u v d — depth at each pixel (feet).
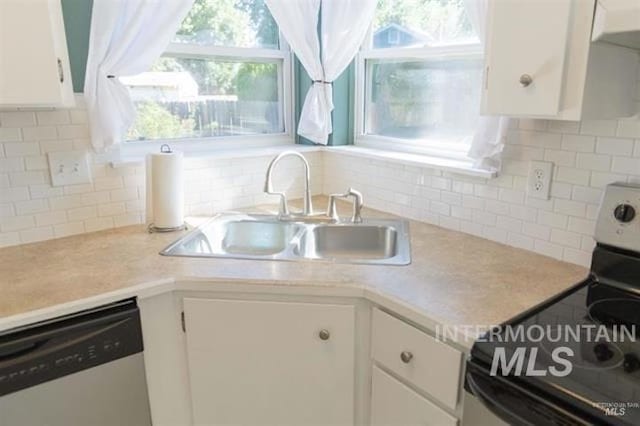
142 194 6.04
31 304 3.79
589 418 2.59
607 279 4.16
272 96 7.69
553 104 3.66
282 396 4.61
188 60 6.61
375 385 4.34
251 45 7.25
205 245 5.67
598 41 3.42
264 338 4.43
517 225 5.08
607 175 4.27
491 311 3.65
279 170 7.20
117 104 5.44
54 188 5.41
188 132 6.84
